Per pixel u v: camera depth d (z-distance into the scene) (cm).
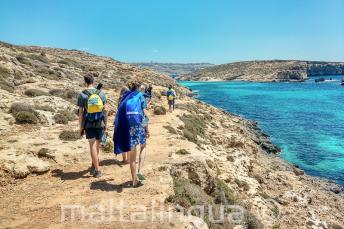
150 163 1145
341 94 10681
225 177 1661
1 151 1118
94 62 8888
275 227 1457
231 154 2258
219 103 8262
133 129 877
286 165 2983
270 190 2070
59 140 1345
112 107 2373
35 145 1246
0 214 764
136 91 906
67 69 4891
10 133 1423
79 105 966
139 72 9294
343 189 2438
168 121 2361
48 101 1948
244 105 7781
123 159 1157
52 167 1099
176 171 1131
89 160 1175
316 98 9425
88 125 978
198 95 10819
